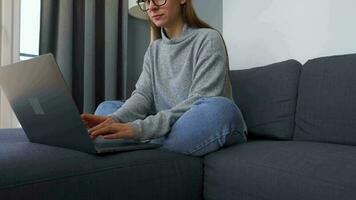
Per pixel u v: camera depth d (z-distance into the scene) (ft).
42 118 2.80
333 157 2.70
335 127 4.05
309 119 4.37
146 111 4.37
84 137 2.62
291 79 4.77
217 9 7.27
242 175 2.87
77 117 2.50
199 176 3.23
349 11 5.17
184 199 3.10
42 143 3.06
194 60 4.06
